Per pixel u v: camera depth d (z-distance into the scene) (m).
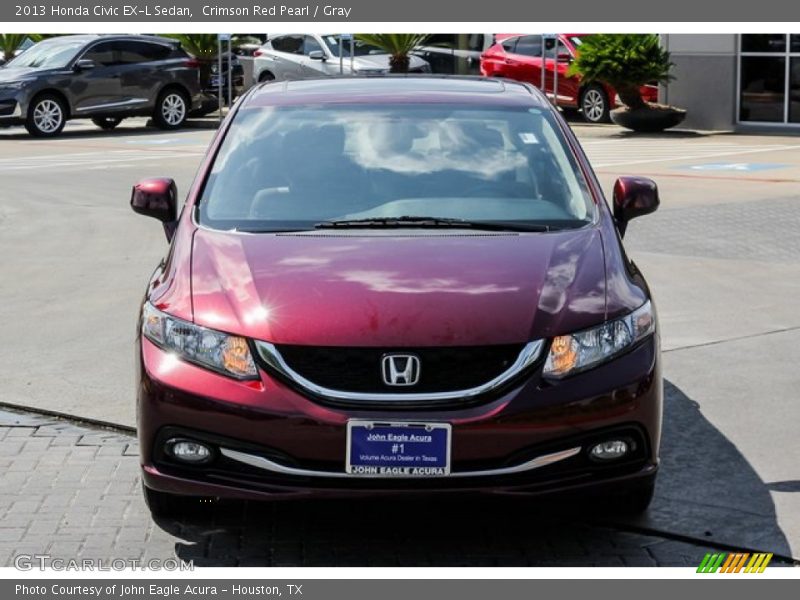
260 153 5.72
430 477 4.39
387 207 5.41
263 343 4.47
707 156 19.08
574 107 25.28
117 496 5.27
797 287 9.35
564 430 4.43
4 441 5.98
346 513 5.08
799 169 17.06
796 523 4.93
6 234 12.16
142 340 4.73
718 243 11.23
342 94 6.17
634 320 4.70
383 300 4.58
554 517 5.04
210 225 5.33
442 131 5.86
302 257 4.93
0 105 23.45
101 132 25.12
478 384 4.42
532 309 4.57
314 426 4.38
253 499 4.48
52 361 7.39
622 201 5.74
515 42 26.22
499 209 5.43
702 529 4.89
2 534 4.84
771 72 23.36
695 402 6.52
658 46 23.31
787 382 6.87
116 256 10.90
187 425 4.50
